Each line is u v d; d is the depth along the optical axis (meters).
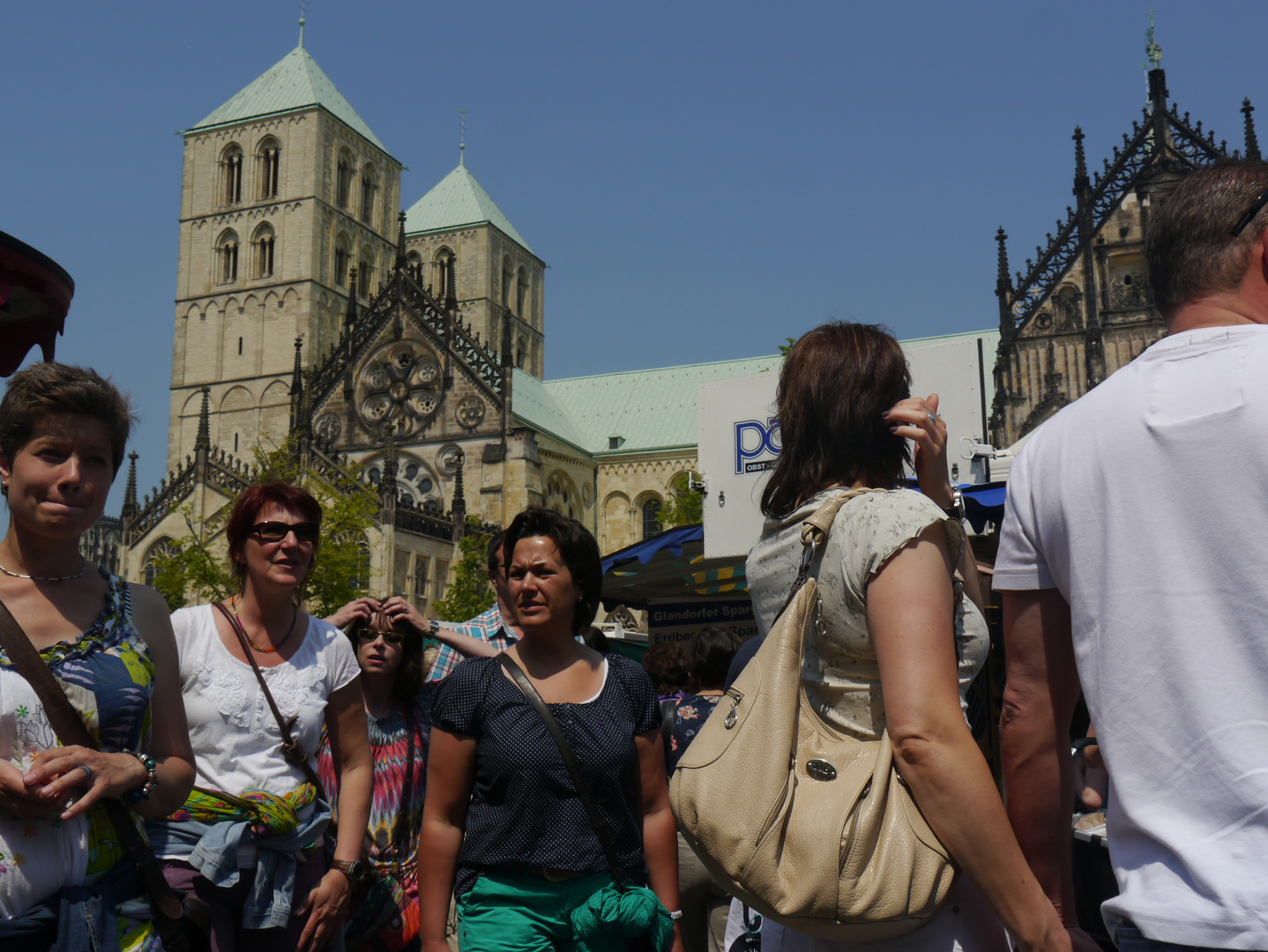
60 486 3.88
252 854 5.44
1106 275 59.00
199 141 101.31
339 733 6.12
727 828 3.00
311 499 6.03
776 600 3.51
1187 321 2.96
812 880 2.88
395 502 66.56
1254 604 2.50
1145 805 2.56
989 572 4.64
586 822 4.96
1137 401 2.81
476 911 5.00
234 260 99.19
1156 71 59.84
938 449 3.54
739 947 4.92
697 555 16.31
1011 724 3.14
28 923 3.62
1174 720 2.55
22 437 3.91
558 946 4.96
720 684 8.34
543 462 89.50
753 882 2.96
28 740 3.74
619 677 5.43
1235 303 2.91
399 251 83.88
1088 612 2.79
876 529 3.06
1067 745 3.13
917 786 2.83
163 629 4.36
